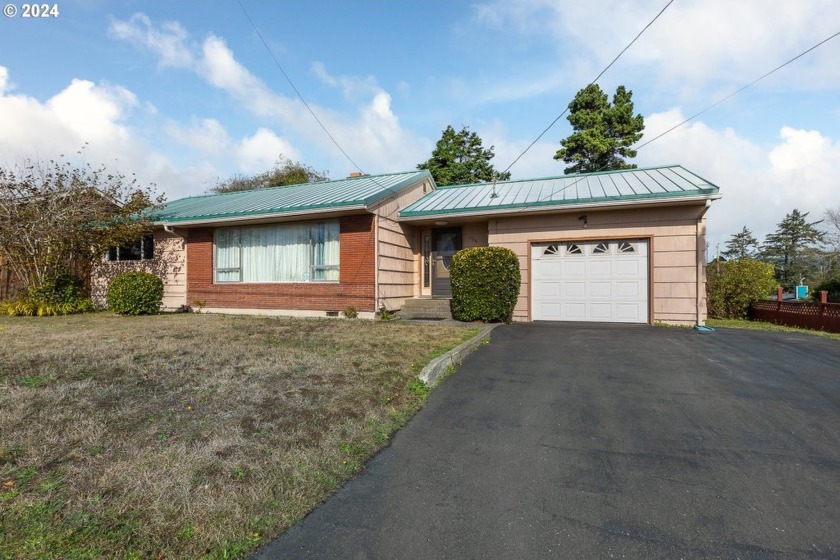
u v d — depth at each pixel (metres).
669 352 7.71
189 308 14.20
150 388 4.88
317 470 3.61
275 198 14.61
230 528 2.83
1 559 2.41
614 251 11.55
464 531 2.91
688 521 2.98
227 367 5.79
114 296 12.51
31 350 6.40
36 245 12.82
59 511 2.80
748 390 5.58
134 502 2.94
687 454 3.94
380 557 2.66
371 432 4.37
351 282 12.18
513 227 12.32
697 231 10.89
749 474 3.59
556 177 15.11
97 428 3.85
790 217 43.72
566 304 11.86
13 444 3.50
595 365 6.86
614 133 26.14
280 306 13.05
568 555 2.66
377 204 12.05
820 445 4.07
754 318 14.22
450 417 4.89
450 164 31.16
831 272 30.33
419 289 14.34
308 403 4.76
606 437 4.30
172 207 15.85
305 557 2.65
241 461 3.54
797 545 2.73
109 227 13.55
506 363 7.06
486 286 11.05
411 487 3.47
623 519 3.02
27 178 12.55
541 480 3.54
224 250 13.94
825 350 7.84
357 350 7.14
